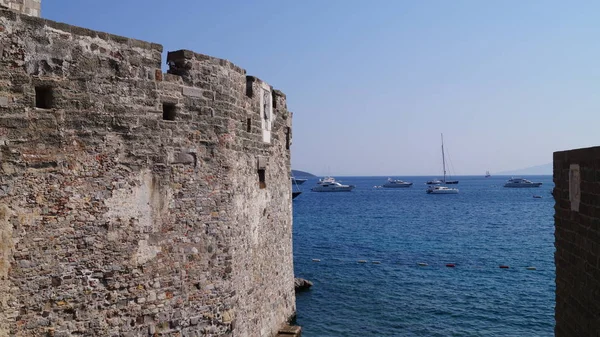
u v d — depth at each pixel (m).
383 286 31.16
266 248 16.80
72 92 10.13
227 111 13.06
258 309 15.71
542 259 42.41
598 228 9.85
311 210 106.31
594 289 10.03
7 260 9.26
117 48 10.80
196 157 12.16
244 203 14.31
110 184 10.61
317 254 44.97
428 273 35.78
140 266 11.03
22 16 9.55
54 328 9.80
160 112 11.48
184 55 12.08
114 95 10.71
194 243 12.03
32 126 9.61
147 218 11.16
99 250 10.42
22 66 9.52
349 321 23.45
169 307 11.51
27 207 9.52
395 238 58.12
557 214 12.40
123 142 10.83
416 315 24.64
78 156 10.18
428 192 169.88
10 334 9.27
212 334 12.34
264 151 16.69
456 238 57.97
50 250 9.78
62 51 10.02
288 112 19.89
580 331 10.79
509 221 79.00
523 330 22.47
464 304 26.88
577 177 10.99
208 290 12.30
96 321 10.36
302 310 25.20
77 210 10.14
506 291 30.05
